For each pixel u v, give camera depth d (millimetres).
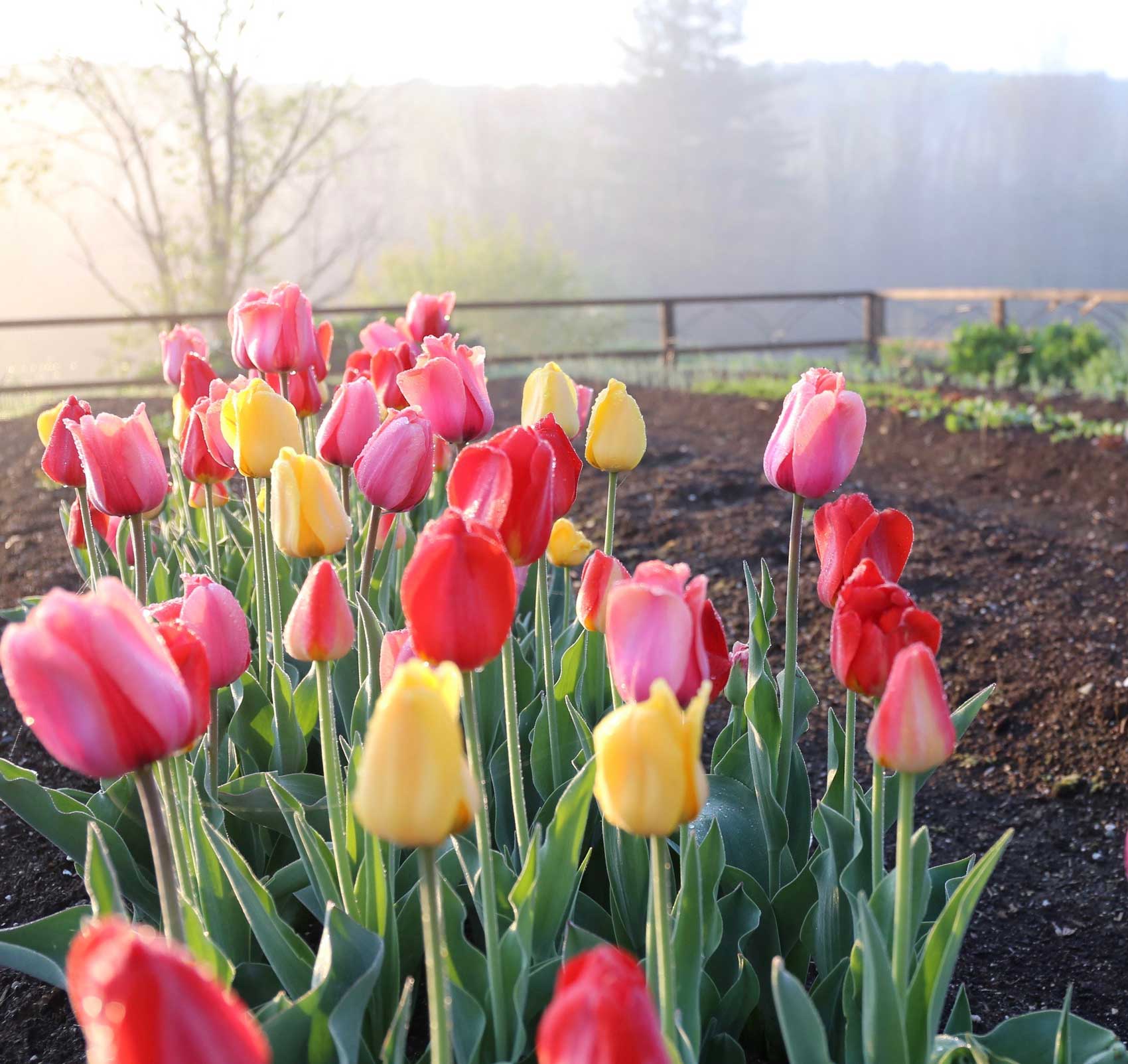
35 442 9734
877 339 16625
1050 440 8773
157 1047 694
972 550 5867
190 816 1802
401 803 1012
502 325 34781
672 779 1131
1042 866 3191
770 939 2010
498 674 2488
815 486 1867
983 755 3848
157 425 8602
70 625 1081
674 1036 1321
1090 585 5316
